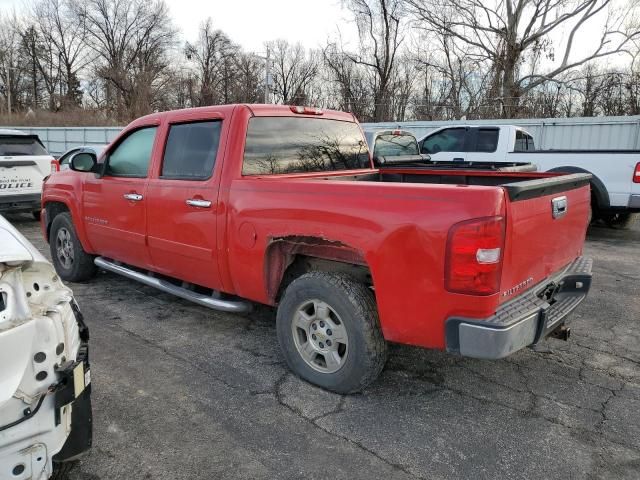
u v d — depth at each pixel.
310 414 3.12
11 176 8.86
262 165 3.92
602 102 23.95
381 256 2.91
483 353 2.65
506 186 2.69
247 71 56.97
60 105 62.09
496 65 26.56
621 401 3.32
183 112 4.20
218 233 3.78
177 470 2.60
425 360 3.88
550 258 3.31
